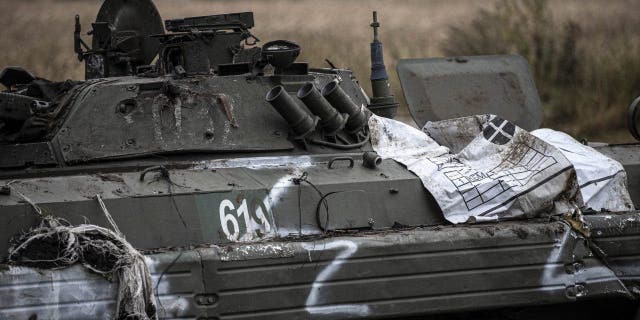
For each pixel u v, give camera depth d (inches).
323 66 3629.4
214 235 1269.7
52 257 1169.4
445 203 1381.6
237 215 1291.8
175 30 1560.0
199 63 1534.2
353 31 3946.9
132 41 1685.5
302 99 1422.2
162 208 1262.3
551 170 1414.9
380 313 1283.2
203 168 1363.2
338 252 1266.0
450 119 1628.9
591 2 3976.4
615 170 1501.0
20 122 1425.9
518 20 3595.0
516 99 1796.3
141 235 1240.2
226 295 1219.9
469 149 1472.7
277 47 1485.0
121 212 1243.8
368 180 1378.0
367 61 3681.1
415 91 1756.9
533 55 3523.6
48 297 1156.5
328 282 1262.3
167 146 1369.3
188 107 1408.7
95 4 4133.9
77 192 1252.5
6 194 1224.2
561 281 1363.2
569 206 1414.9
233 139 1402.6
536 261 1350.9
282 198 1322.6
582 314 1508.4
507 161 1453.0
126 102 1396.4
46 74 3235.7
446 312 1315.2
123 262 1171.9
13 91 1610.5
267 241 1270.9
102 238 1186.6
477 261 1325.0
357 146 1477.6
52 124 1403.8
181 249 1228.5
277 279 1240.2
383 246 1283.2
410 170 1427.2
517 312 1454.2
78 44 1706.4
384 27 4030.5
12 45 3479.3
